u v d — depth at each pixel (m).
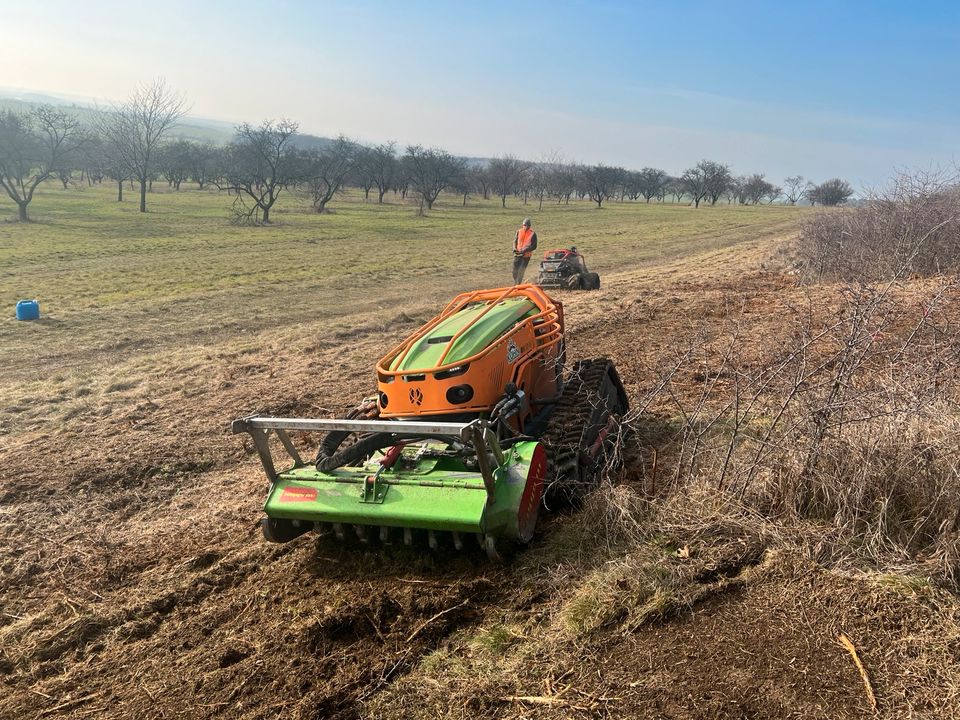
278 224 57.00
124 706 3.71
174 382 11.20
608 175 112.88
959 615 3.23
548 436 5.21
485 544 4.31
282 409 9.26
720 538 4.18
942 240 13.28
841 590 3.55
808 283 15.24
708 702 3.01
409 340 5.68
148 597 4.77
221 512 6.13
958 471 3.98
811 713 2.88
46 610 4.77
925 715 2.75
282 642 4.06
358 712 3.39
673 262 31.31
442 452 4.94
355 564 4.76
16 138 61.69
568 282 20.59
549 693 3.21
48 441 8.57
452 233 51.78
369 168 92.81
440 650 3.75
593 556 4.32
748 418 6.17
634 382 8.59
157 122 67.44
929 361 5.48
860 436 4.43
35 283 26.25
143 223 54.91
